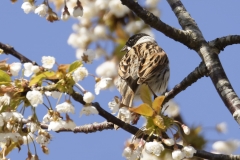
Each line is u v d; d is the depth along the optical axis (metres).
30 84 7.86
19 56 9.52
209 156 9.03
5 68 8.30
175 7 11.52
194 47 10.59
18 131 8.23
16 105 8.16
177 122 8.95
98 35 12.04
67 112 7.94
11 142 8.18
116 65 12.19
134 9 10.11
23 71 8.07
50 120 8.12
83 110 7.96
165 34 10.52
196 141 10.31
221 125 10.40
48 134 8.34
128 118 8.34
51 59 7.80
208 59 10.22
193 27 10.87
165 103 10.64
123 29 12.13
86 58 7.77
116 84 12.25
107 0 12.13
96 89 7.90
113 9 11.99
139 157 8.64
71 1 12.17
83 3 12.23
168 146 8.94
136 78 12.66
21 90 7.97
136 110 8.46
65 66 7.77
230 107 9.27
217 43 10.42
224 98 9.47
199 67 10.36
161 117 8.55
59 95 7.93
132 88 12.52
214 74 9.95
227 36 10.41
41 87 7.88
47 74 7.79
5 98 7.84
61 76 7.82
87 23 12.19
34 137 8.69
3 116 7.77
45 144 8.31
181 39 10.55
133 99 12.34
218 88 9.71
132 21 12.13
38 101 7.62
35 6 8.93
